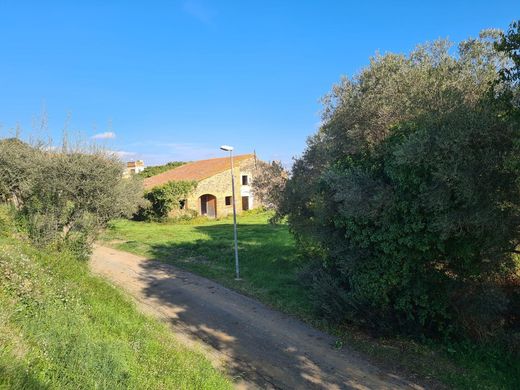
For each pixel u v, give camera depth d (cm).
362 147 945
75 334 571
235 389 672
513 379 691
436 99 805
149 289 1312
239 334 926
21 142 1177
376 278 833
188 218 3694
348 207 812
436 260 805
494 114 668
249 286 1319
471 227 695
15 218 1140
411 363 764
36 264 838
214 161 4697
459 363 750
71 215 1202
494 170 668
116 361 522
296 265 1477
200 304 1149
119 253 1938
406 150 689
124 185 1292
